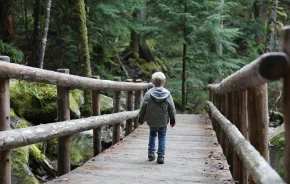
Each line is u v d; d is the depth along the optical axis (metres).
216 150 5.95
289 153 1.85
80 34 9.55
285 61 1.81
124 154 5.62
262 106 2.90
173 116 5.09
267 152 2.89
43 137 3.58
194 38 13.48
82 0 9.59
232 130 4.07
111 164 4.96
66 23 11.52
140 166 4.87
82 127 4.70
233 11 18.08
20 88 7.01
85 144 7.23
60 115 4.52
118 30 12.37
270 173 2.04
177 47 16.56
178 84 15.07
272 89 14.01
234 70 14.92
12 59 9.07
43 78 3.83
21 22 12.68
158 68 17.05
